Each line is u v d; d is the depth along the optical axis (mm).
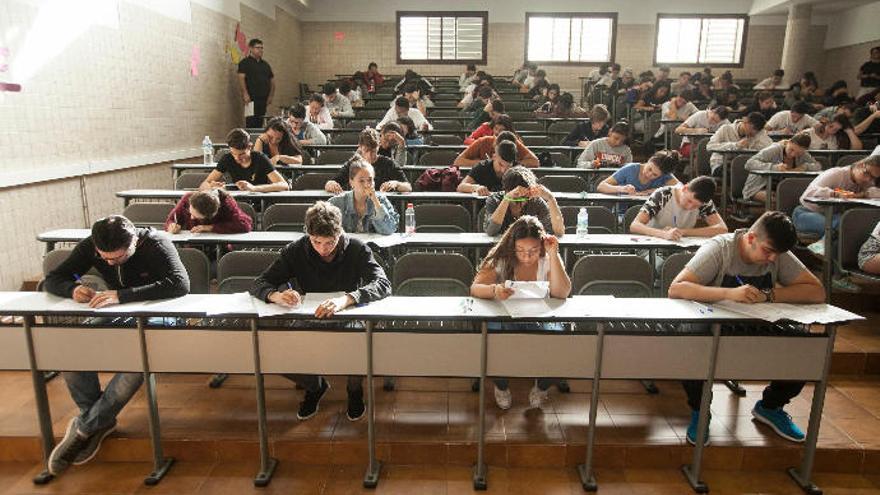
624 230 3727
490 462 2500
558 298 2354
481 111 7445
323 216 2301
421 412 2736
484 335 2182
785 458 2486
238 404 2779
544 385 2725
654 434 2572
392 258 3268
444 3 12328
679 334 2207
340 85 9289
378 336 2213
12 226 3752
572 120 7484
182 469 2457
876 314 3607
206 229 3387
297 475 2432
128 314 2168
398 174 4379
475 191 3963
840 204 3318
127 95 5102
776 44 12328
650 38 12367
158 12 5645
